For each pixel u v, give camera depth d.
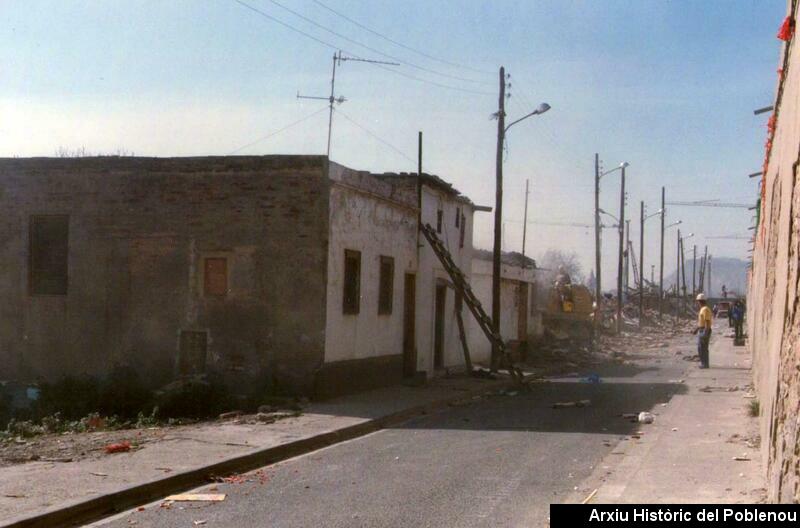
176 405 17.78
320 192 19.02
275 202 19.25
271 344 19.12
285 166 19.22
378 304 22.47
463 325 29.14
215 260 19.61
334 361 19.64
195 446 12.91
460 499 9.71
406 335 25.14
